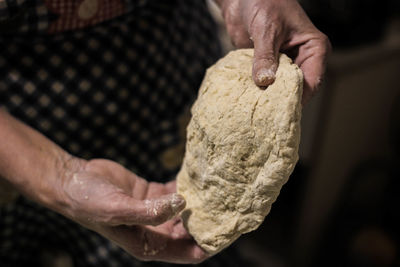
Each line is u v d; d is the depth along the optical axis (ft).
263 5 1.78
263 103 1.67
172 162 2.56
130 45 2.22
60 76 2.13
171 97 2.44
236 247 2.94
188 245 1.89
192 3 2.47
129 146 2.42
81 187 1.77
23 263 2.73
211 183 1.80
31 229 2.55
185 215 1.87
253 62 1.73
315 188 3.45
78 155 2.32
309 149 3.31
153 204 1.65
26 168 1.83
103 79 2.21
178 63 2.42
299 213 3.60
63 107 2.19
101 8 2.05
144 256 1.86
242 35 1.97
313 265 3.86
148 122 2.42
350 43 3.14
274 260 3.87
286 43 1.84
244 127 1.69
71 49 2.10
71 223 2.47
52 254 2.84
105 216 1.70
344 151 3.50
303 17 1.83
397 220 3.46
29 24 1.95
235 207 1.78
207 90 1.81
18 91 2.10
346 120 3.27
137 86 2.30
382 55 3.13
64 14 1.99
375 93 3.36
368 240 3.39
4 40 1.99
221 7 2.03
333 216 3.73
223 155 1.73
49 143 1.91
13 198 2.27
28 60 2.06
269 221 4.15
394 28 3.68
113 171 1.92
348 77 2.97
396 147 3.83
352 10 3.02
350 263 3.45
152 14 2.23
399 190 3.50
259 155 1.69
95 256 2.65
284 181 1.66
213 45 2.65
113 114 2.30
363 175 3.70
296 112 1.63
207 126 1.75
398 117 3.69
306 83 1.75
